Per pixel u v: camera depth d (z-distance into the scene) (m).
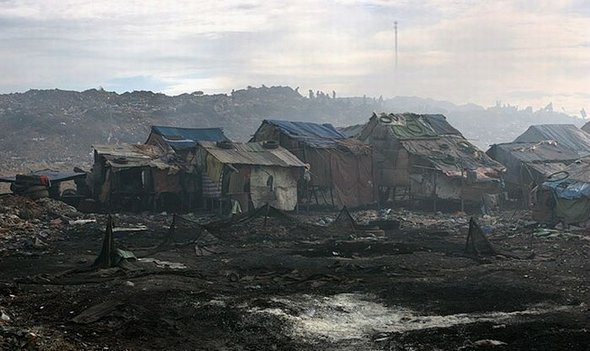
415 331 10.41
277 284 14.72
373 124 41.97
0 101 116.44
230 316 11.30
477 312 11.86
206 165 34.41
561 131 47.81
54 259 18.47
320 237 24.41
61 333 9.84
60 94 120.56
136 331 10.04
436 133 42.03
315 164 37.59
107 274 15.42
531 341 9.58
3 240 22.33
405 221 31.58
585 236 24.98
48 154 78.94
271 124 40.44
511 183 40.91
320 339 10.08
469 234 19.92
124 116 100.25
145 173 33.91
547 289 13.87
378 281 15.07
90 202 33.88
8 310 11.37
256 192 34.12
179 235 21.70
